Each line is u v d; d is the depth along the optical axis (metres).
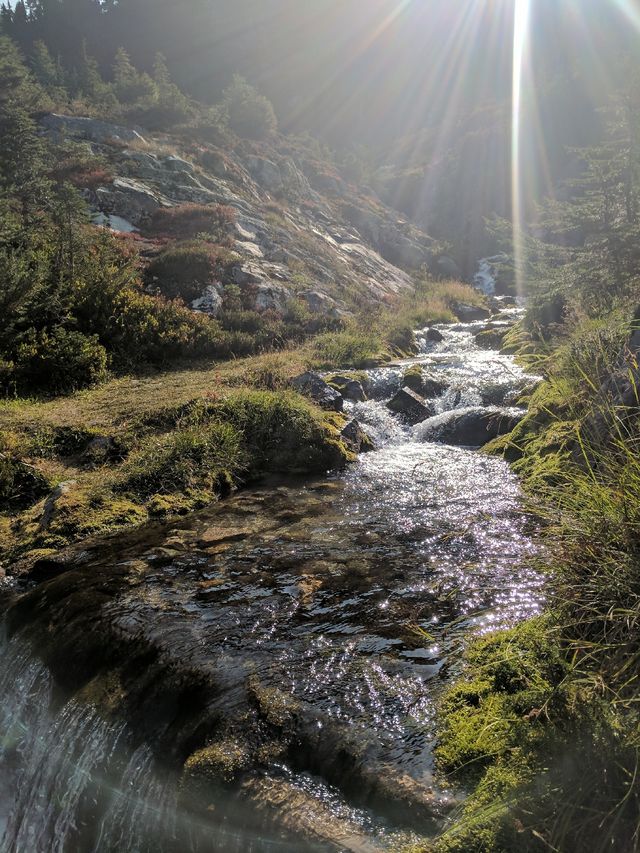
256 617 4.64
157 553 6.09
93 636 4.64
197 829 3.04
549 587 3.61
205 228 25.38
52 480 8.11
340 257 30.77
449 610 4.51
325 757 3.13
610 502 3.25
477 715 3.14
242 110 47.97
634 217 14.20
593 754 2.55
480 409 10.26
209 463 8.31
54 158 27.72
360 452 9.68
